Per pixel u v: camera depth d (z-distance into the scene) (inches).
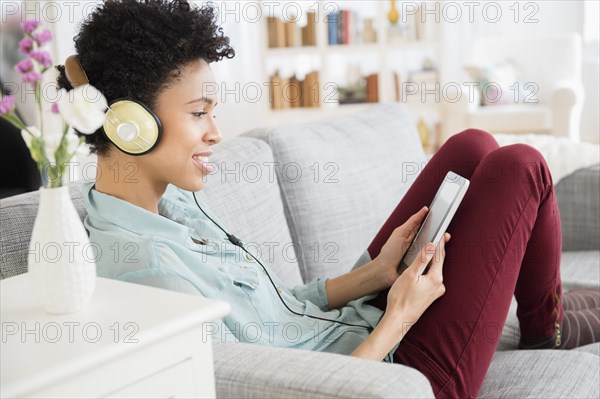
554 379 56.6
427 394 38.5
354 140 87.4
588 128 249.3
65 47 199.0
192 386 37.9
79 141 37.5
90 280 39.0
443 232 56.2
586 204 99.2
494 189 58.5
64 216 38.0
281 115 226.4
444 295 56.4
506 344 70.4
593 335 69.0
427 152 228.2
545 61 211.3
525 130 200.8
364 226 82.5
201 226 58.1
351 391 37.6
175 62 48.4
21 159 100.3
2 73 184.5
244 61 246.7
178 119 48.8
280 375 39.8
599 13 242.7
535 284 64.8
